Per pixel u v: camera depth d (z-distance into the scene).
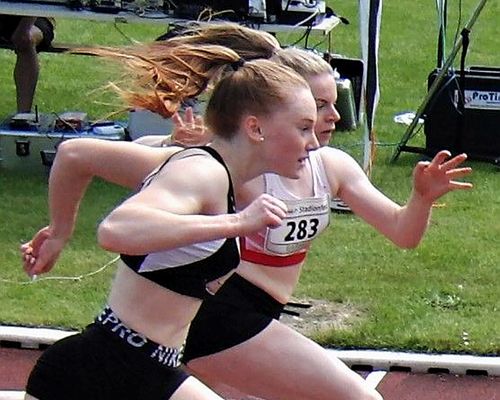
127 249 9.66
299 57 12.77
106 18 27.11
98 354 10.52
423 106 28.89
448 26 48.66
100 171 12.01
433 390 17.84
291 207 12.45
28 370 18.03
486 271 22.09
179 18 27.03
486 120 29.14
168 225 9.62
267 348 12.31
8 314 19.44
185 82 11.59
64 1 27.47
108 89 12.35
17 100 29.72
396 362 18.34
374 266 22.19
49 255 12.54
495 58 44.09
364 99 27.34
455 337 19.03
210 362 12.46
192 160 10.47
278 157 11.02
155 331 10.52
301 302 20.30
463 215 25.47
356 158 29.48
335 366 12.29
